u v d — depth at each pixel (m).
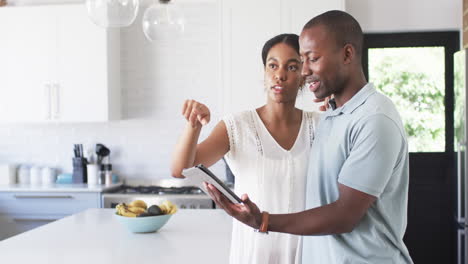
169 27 1.86
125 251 1.99
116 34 4.54
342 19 1.40
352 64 1.42
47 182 4.63
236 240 1.82
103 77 4.29
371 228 1.39
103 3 1.75
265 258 1.76
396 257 1.42
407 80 4.37
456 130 3.77
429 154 4.37
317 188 1.48
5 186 4.35
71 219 2.64
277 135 1.82
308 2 4.02
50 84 4.33
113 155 4.70
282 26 4.04
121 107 4.68
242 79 4.07
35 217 4.15
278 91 1.77
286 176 1.77
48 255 1.95
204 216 2.70
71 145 4.73
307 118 1.86
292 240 1.75
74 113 4.32
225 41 4.08
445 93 4.34
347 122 1.40
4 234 4.20
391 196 1.41
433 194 4.38
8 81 4.38
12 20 4.36
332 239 1.44
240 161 1.82
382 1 4.24
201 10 4.59
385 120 1.33
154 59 4.64
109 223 2.53
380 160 1.31
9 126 4.79
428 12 4.21
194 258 1.89
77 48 4.30
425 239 4.39
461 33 4.26
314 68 1.41
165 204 2.38
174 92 4.64
